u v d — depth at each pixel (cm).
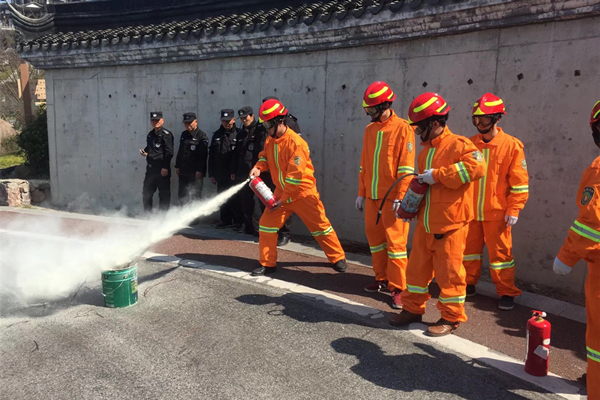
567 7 491
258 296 490
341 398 314
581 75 504
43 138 1241
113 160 1023
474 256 494
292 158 520
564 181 524
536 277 553
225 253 654
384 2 611
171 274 562
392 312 452
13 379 337
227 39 791
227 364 356
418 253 413
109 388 325
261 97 809
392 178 463
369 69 688
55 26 1073
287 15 722
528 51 541
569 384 332
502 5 525
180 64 902
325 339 395
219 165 786
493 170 458
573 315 458
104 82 1009
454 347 380
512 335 412
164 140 866
